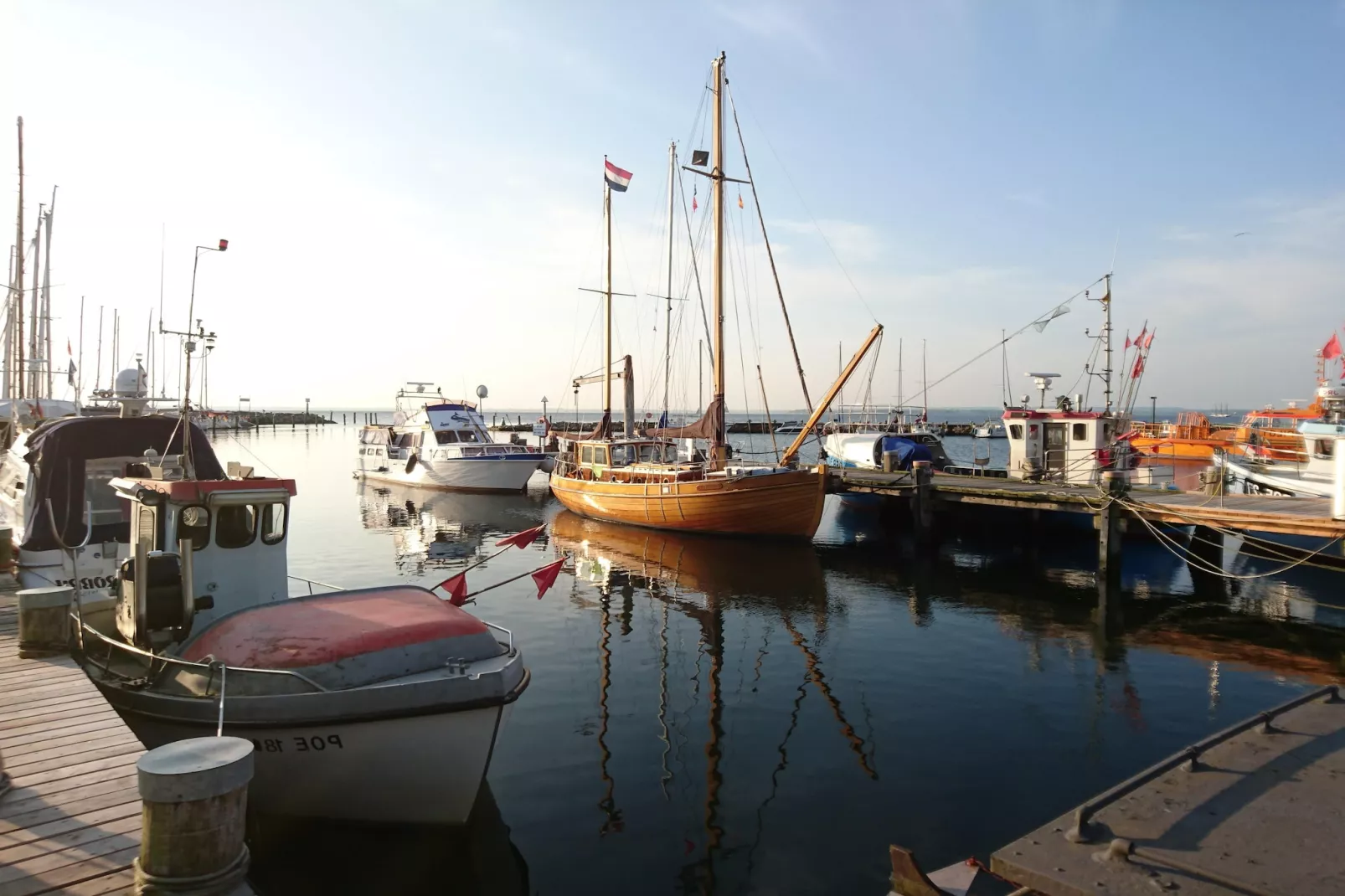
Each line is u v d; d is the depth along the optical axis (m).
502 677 7.57
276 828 7.88
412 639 7.92
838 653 14.35
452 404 44.12
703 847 7.76
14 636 10.40
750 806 8.56
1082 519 25.14
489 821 8.26
